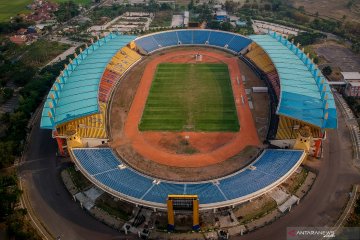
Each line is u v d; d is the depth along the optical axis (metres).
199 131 118.38
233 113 127.50
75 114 108.88
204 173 99.81
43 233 85.19
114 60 160.25
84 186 98.31
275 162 98.31
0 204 87.56
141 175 97.12
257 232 83.25
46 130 123.06
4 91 146.62
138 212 89.06
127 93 142.75
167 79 152.88
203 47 185.50
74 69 136.00
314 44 190.62
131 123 123.62
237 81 149.62
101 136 113.50
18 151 110.88
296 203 90.81
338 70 159.38
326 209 88.94
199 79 152.25
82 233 84.88
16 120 122.19
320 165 103.81
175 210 80.94
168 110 130.62
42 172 104.94
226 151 108.62
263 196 92.06
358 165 103.38
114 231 85.06
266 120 122.88
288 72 124.44
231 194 85.94
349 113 127.88
